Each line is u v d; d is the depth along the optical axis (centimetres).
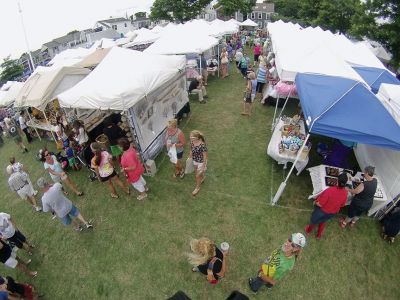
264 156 741
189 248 506
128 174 551
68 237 561
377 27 1215
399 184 497
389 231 486
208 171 695
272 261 358
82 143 746
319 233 499
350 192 482
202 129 901
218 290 435
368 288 435
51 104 992
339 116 452
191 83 1142
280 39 933
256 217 557
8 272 511
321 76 590
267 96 1027
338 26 2255
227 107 1055
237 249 495
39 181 455
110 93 596
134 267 482
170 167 725
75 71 912
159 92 763
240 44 2117
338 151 645
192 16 4184
